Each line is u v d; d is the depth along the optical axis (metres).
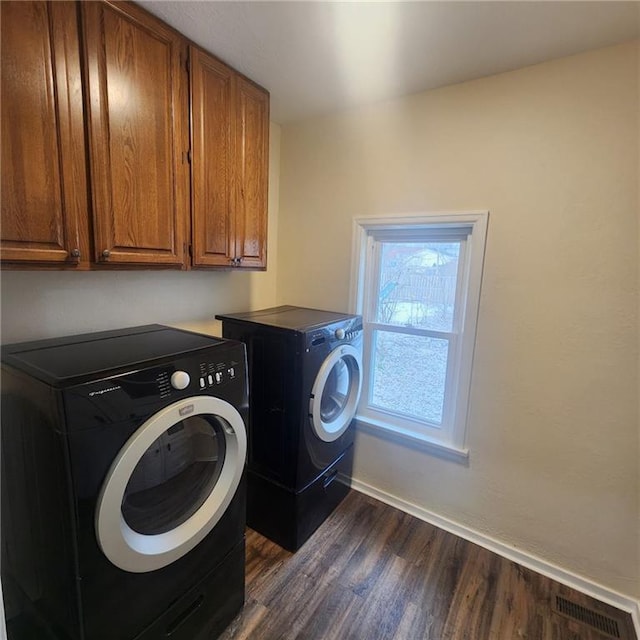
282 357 1.71
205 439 1.27
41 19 1.00
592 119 1.48
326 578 1.68
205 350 1.20
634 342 1.49
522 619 1.52
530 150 1.61
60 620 0.96
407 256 2.09
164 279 1.84
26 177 1.01
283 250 2.50
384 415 2.24
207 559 1.27
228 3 1.23
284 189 2.44
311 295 2.39
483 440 1.87
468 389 1.87
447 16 1.29
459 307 1.94
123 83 1.21
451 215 1.82
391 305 2.17
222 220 1.67
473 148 1.74
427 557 1.82
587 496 1.64
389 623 1.48
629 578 1.58
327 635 1.42
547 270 1.62
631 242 1.45
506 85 1.63
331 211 2.24
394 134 1.96
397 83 1.78
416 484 2.12
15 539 1.07
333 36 1.42
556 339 1.64
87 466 0.87
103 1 1.13
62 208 1.09
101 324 1.59
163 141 1.37
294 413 1.71
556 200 1.58
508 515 1.84
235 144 1.70
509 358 1.75
